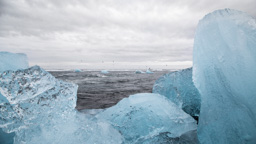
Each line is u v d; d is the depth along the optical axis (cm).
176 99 284
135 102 214
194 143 154
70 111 158
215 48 142
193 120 194
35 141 126
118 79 1556
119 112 206
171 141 157
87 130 152
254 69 119
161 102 209
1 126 123
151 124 172
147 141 158
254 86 114
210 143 125
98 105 415
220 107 127
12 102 131
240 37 131
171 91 303
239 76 122
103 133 158
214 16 151
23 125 129
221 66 134
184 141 158
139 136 165
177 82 297
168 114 189
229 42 134
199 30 161
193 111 254
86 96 565
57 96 154
